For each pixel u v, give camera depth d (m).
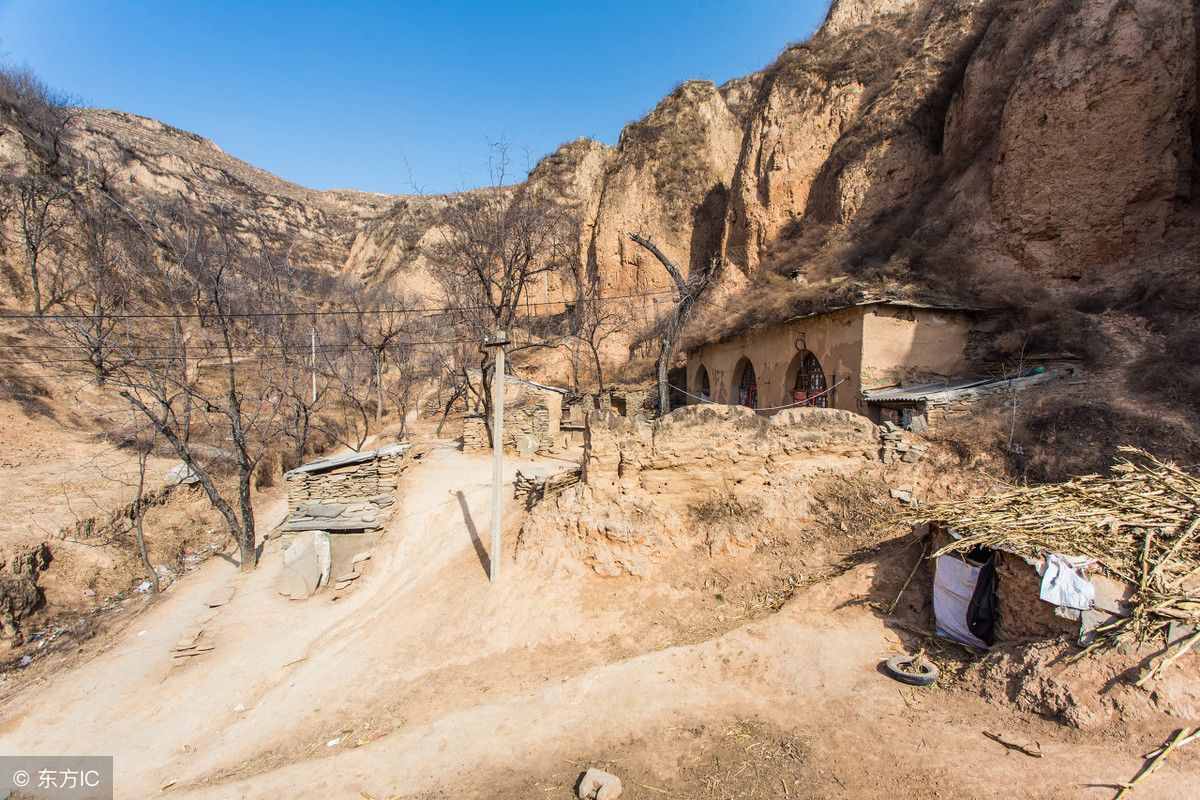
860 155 26.22
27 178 30.86
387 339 32.81
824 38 33.22
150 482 20.00
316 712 8.80
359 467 14.49
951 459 10.94
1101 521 7.01
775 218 31.05
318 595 13.09
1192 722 5.15
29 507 16.59
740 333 22.61
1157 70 16.03
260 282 26.88
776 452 11.09
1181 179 15.90
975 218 19.30
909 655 7.39
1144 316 14.15
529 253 25.25
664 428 11.16
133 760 8.41
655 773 6.26
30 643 12.81
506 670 9.05
